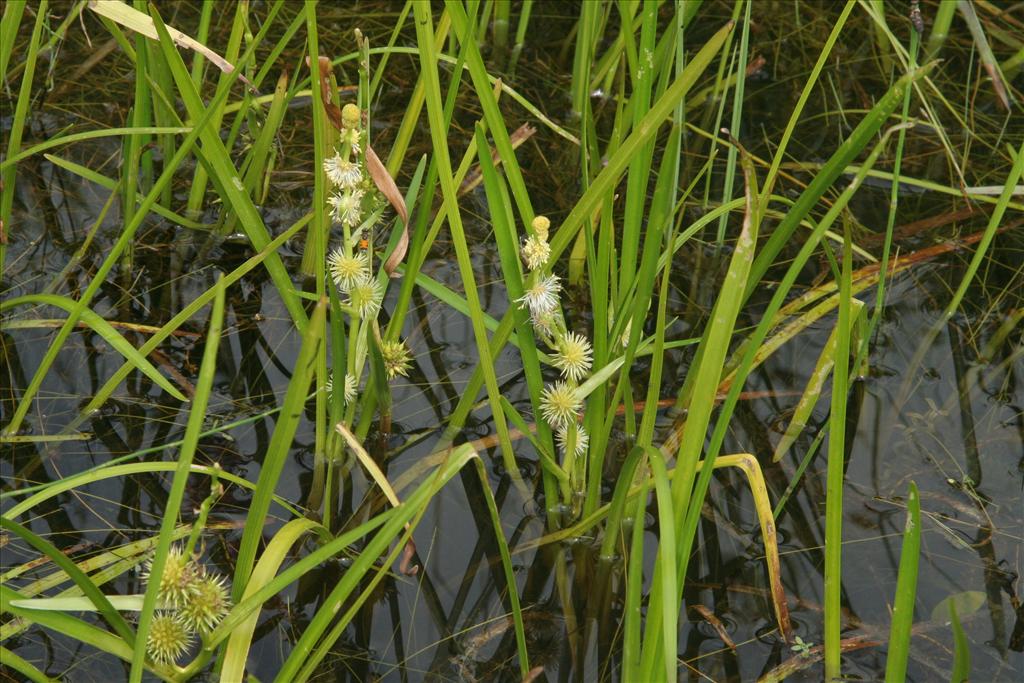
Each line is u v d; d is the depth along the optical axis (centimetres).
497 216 181
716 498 234
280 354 262
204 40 282
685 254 308
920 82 379
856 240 312
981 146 354
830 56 400
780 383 263
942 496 233
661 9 412
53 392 243
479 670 195
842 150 161
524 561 217
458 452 163
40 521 214
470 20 181
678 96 161
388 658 195
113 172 317
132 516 217
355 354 215
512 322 199
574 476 216
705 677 193
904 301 291
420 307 281
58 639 192
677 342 246
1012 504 231
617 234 304
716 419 252
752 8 421
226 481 226
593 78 372
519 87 375
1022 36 396
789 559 220
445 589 210
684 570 160
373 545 149
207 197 307
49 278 277
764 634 203
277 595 205
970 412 256
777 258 306
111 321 265
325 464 224
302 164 330
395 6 410
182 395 232
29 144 325
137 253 290
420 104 223
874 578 214
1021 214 323
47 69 357
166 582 144
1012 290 294
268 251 202
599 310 191
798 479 234
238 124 271
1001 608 208
